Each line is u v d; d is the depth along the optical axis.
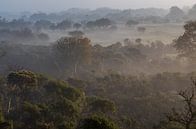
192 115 33.06
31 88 55.16
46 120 42.97
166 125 41.16
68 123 40.97
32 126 41.59
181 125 39.81
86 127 29.61
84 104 52.06
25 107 44.91
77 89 52.97
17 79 53.84
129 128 45.69
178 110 53.66
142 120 49.78
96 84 70.81
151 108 55.03
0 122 38.56
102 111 48.75
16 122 42.78
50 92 53.72
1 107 50.28
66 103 45.62
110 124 29.97
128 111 53.72
